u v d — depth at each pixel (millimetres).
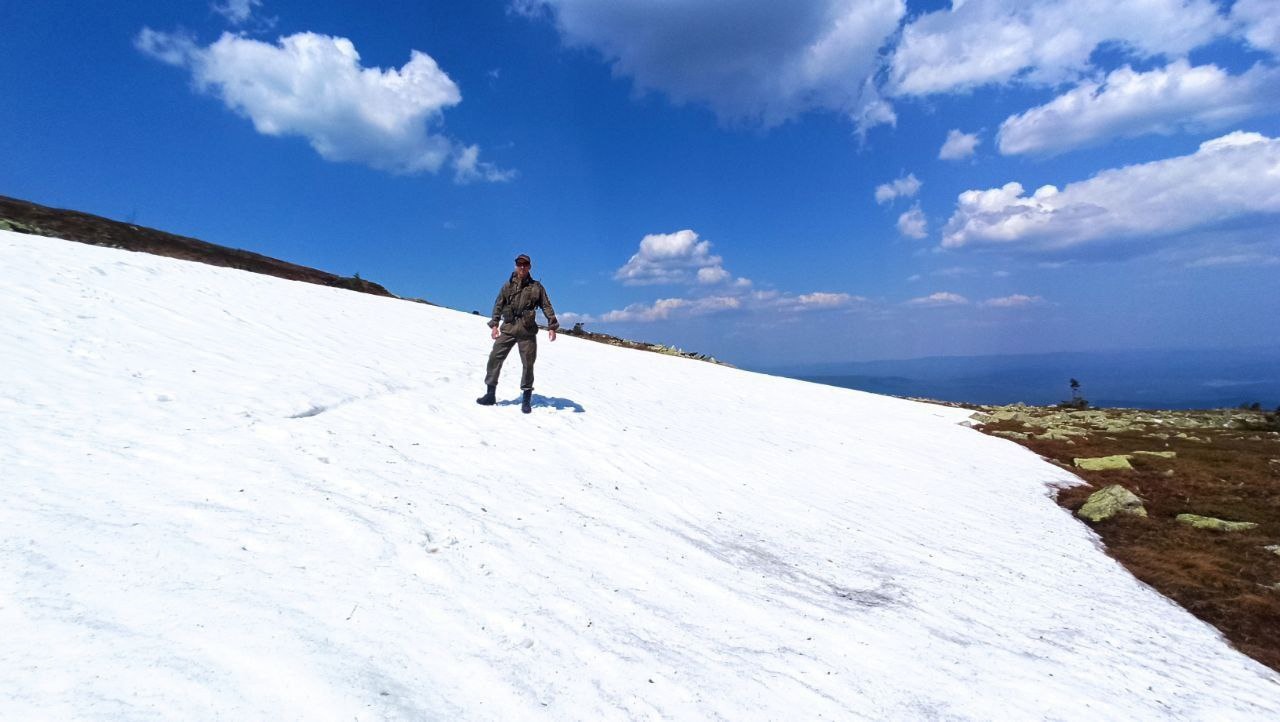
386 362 13555
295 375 10562
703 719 3717
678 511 8266
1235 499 12430
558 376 17125
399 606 4160
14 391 7129
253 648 3266
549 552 5820
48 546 3926
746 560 6918
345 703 3002
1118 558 9516
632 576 5777
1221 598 7809
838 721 4000
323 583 4223
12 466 5152
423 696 3250
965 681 4867
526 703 3445
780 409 20938
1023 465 16094
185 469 5867
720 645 4789
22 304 10609
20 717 2432
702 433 14070
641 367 25047
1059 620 6602
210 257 39094
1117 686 5203
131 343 10234
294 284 23078
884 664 4945
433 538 5406
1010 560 8555
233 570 4113
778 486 10688
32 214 34000
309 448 7160
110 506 4758
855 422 20703
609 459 9859
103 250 17594
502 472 8047
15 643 2906
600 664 4082
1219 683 5602
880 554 7961
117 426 6742
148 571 3871
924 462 15117
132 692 2730
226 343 11773
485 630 4148
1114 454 17891
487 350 18969
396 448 8000
